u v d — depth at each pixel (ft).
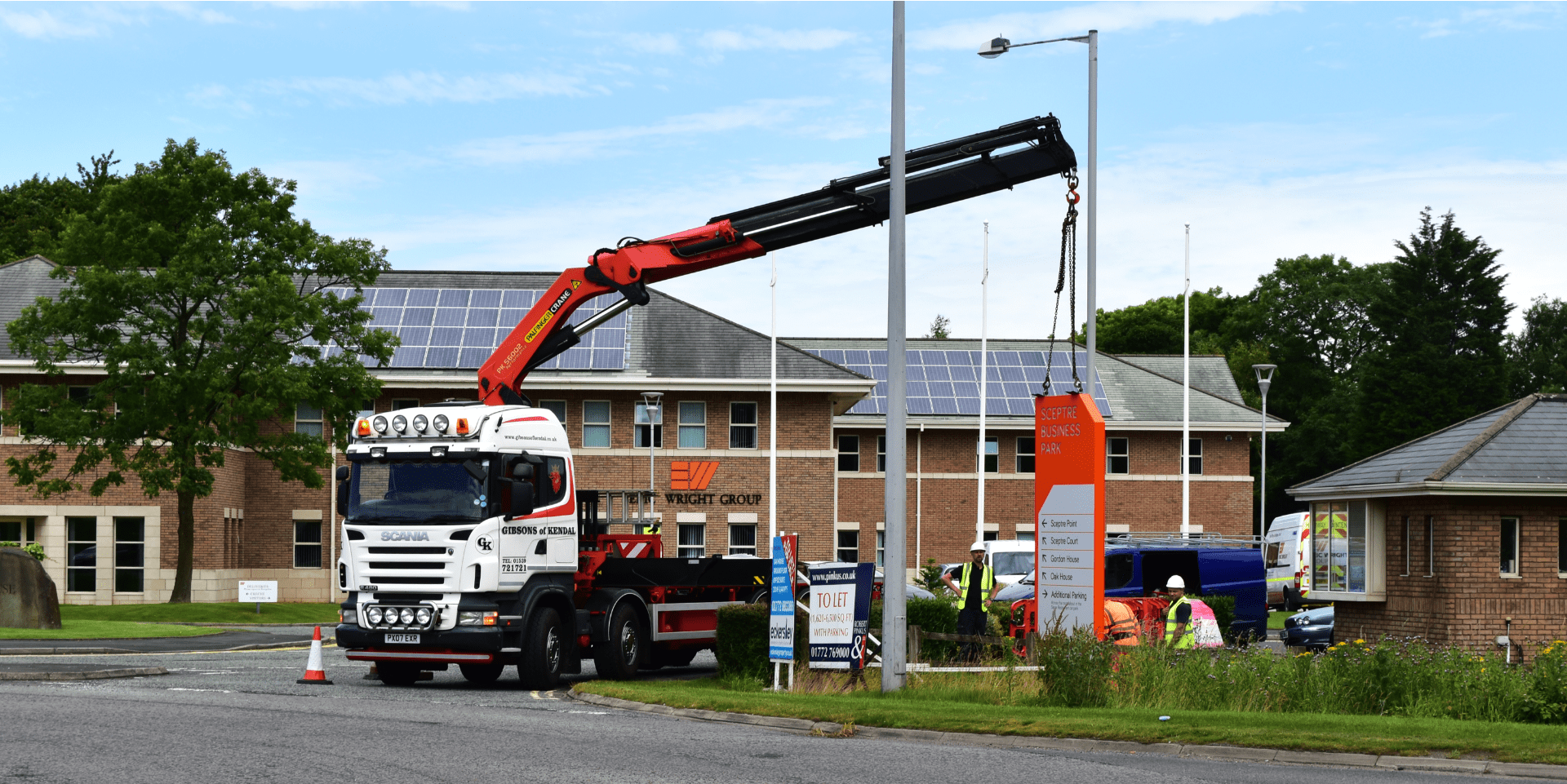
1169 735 39.81
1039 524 55.88
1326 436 260.21
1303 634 95.35
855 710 45.52
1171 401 188.14
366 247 130.00
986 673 53.42
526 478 58.18
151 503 136.56
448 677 69.00
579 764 34.91
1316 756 37.58
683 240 63.10
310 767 33.50
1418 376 232.53
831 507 151.43
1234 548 91.61
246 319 123.34
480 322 154.30
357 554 59.06
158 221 126.72
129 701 47.32
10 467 120.06
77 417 119.03
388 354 130.11
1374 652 49.90
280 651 85.25
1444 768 36.27
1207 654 51.34
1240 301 307.58
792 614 55.98
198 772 32.40
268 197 128.98
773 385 144.97
